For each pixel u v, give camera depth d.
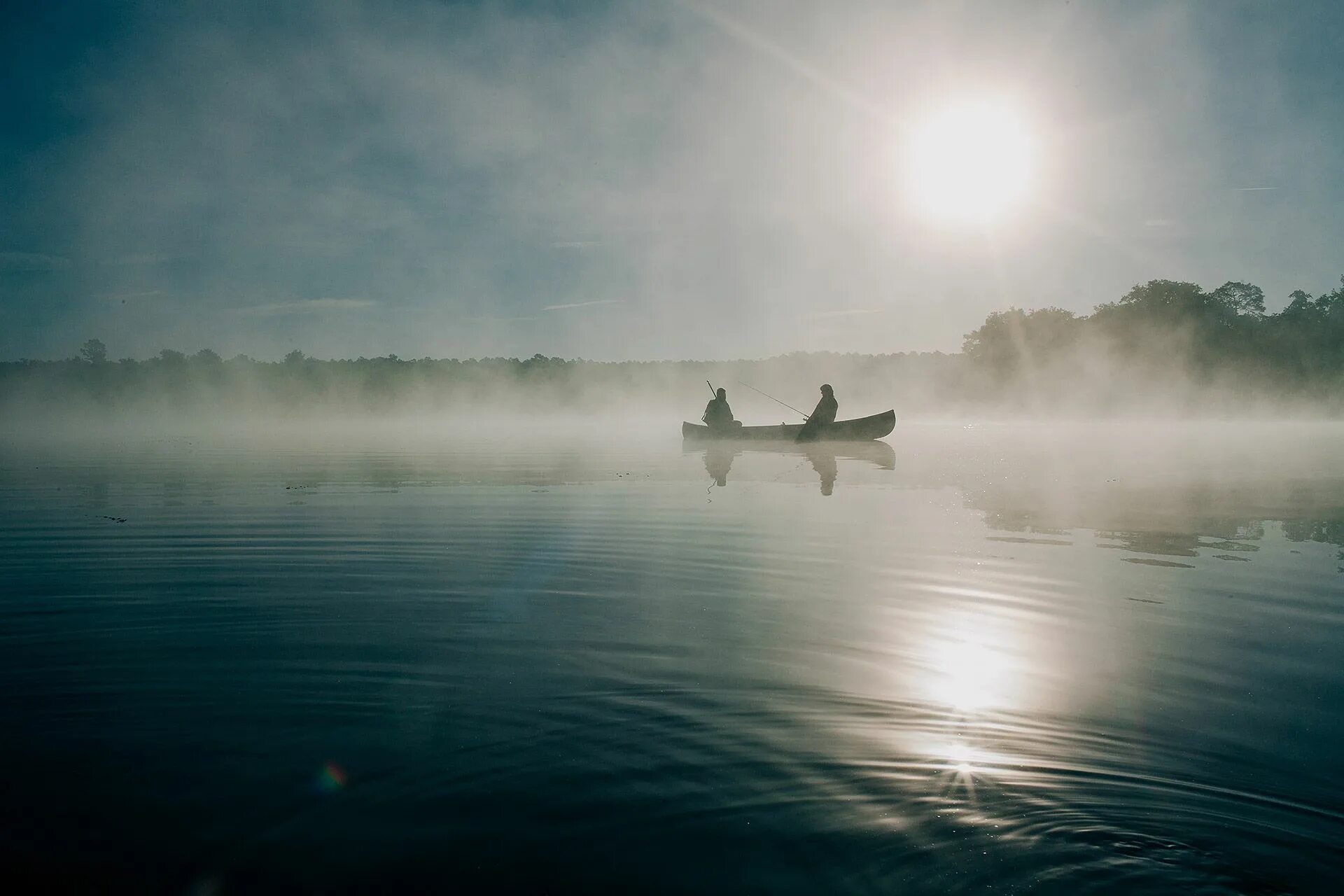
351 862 3.54
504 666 5.80
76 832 3.76
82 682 5.52
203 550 9.84
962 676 5.56
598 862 3.53
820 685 5.42
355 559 9.29
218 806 3.97
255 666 5.82
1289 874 3.46
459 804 3.97
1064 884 3.39
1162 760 4.38
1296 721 4.85
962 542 10.26
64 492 15.45
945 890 3.36
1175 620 6.87
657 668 5.73
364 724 4.85
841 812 3.89
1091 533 10.90
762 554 9.52
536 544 10.16
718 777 4.21
